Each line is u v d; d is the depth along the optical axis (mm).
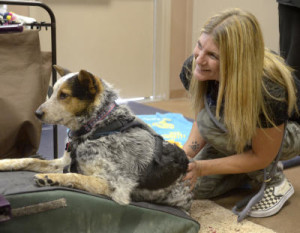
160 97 5355
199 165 1913
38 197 1412
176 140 3166
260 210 2170
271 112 1829
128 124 1706
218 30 1708
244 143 1916
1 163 1709
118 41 4945
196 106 2193
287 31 3059
